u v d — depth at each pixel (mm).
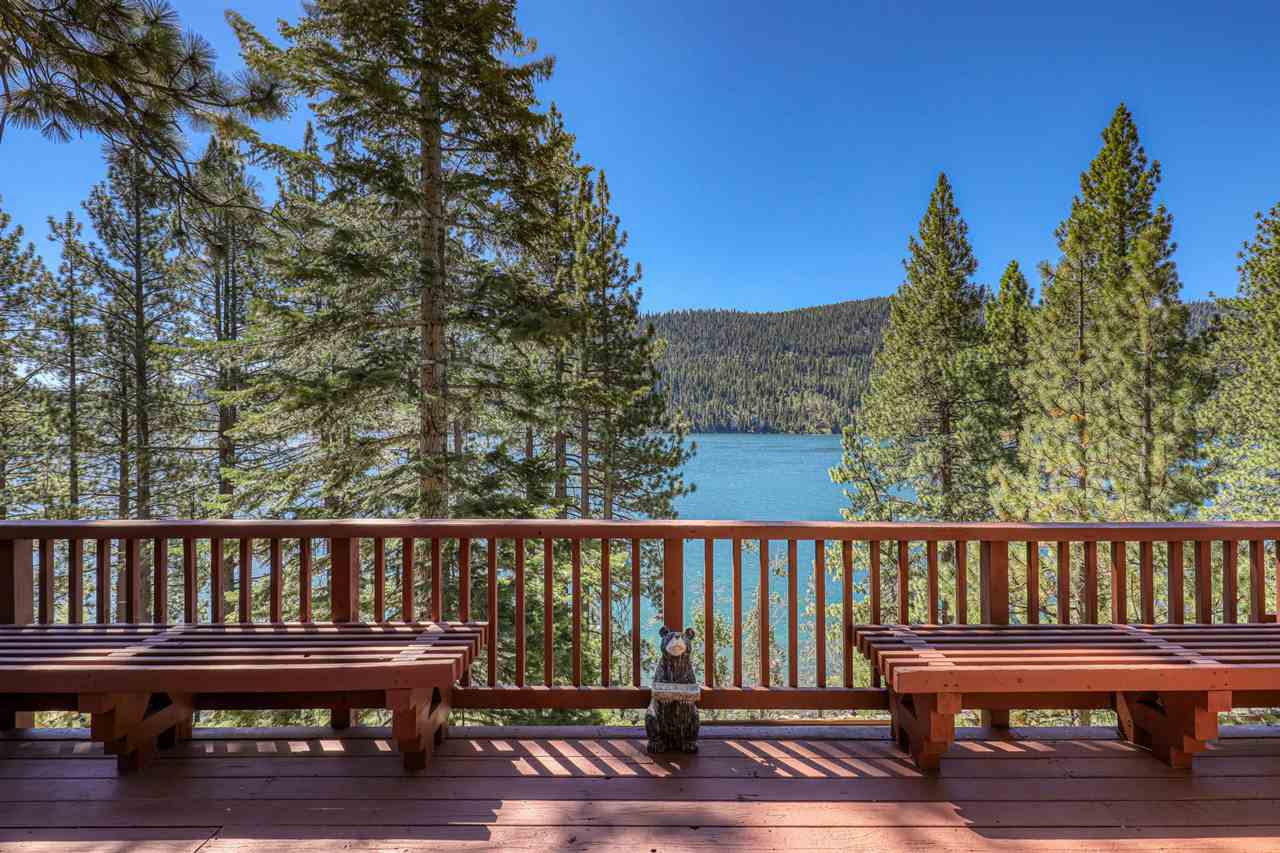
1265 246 12102
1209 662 1952
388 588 6977
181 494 11930
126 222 11609
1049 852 1632
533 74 6801
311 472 6836
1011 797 1916
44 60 2463
